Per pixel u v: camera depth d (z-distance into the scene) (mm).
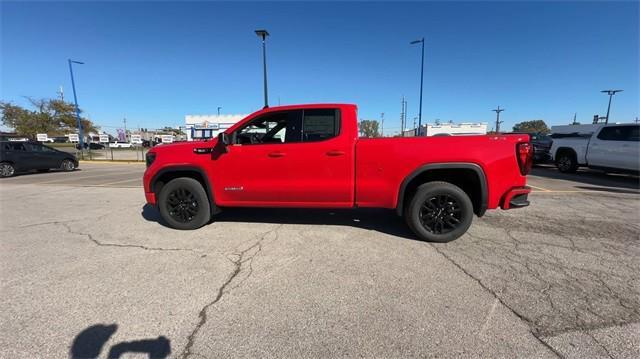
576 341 2180
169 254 3797
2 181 11312
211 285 3014
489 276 3162
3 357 2057
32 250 3939
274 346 2158
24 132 42906
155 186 4879
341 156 4246
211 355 2074
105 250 3934
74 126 46312
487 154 3963
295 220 5270
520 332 2281
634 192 7848
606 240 4199
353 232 4617
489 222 5074
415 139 4113
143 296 2809
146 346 2160
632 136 9836
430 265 3436
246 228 4832
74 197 7645
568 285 2965
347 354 2078
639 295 2775
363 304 2666
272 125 4801
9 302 2705
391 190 4184
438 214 4121
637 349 2098
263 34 17375
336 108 4352
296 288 2947
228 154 4523
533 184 9281
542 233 4512
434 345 2156
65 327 2365
